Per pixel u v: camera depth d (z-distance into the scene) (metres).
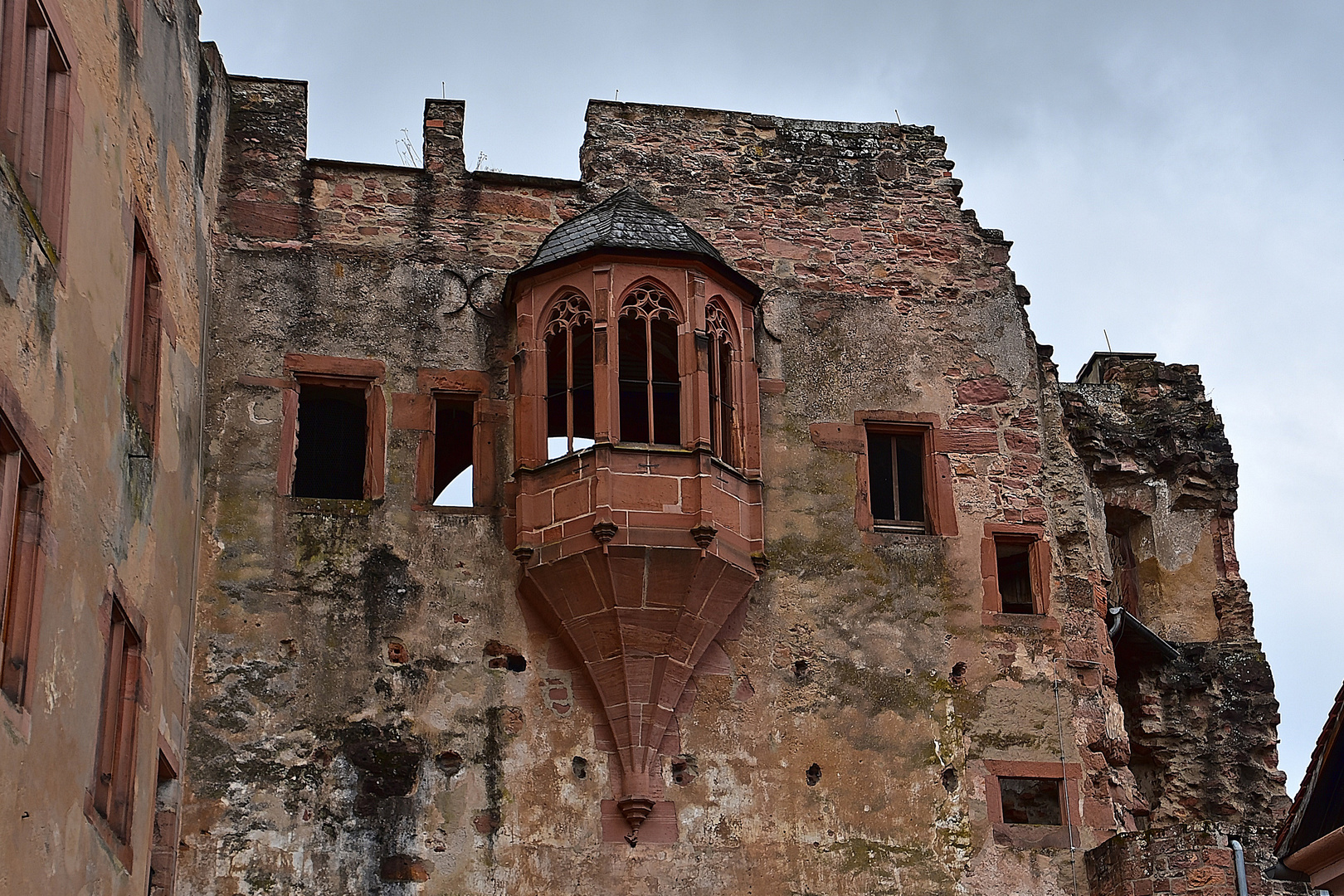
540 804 21.20
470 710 21.50
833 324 24.33
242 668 21.25
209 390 22.36
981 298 24.92
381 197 23.83
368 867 20.69
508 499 22.48
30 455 13.81
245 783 20.78
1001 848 22.12
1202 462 27.48
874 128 25.64
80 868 15.06
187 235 21.23
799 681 22.39
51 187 15.13
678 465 21.88
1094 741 22.92
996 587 23.41
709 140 25.08
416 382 22.97
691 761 21.77
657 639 21.59
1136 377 28.34
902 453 24.30
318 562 21.88
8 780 13.09
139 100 18.36
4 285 13.32
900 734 22.44
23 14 14.36
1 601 13.25
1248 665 26.38
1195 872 20.62
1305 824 16.72
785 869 21.52
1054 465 24.50
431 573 22.03
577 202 24.39
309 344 22.89
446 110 24.55
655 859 21.22
